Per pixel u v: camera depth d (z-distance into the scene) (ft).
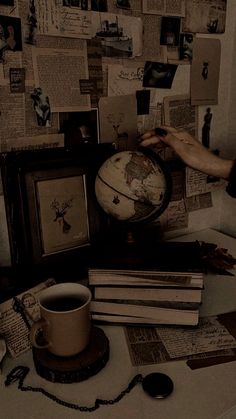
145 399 1.74
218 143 3.71
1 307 2.06
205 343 2.10
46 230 2.46
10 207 2.36
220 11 3.31
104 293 2.22
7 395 1.78
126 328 2.24
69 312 1.81
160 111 3.17
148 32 2.92
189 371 1.90
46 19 2.42
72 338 1.86
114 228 2.69
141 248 2.44
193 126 3.43
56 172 2.47
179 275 2.15
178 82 3.21
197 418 1.64
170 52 3.08
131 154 2.33
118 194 2.25
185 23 3.11
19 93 2.43
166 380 1.81
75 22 2.53
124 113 2.93
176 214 3.55
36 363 1.89
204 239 3.56
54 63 2.52
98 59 2.71
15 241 2.40
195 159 2.79
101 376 1.89
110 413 1.67
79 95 2.67
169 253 2.36
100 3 2.62
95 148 2.65
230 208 3.84
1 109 2.39
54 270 2.49
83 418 1.64
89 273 2.20
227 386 1.81
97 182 2.36
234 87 3.56
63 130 2.66
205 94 3.42
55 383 1.84
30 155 2.38
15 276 2.39
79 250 2.61
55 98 2.57
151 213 2.38
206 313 2.39
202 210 3.77
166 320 2.22
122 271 2.17
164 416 1.65
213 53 3.36
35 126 2.54
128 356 2.02
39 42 2.44
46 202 2.44
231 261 3.06
